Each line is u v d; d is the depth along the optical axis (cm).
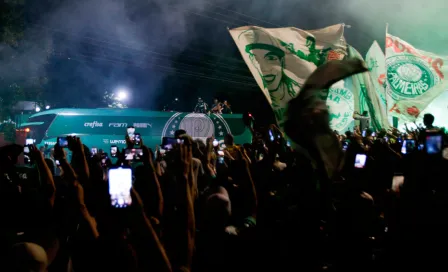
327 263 400
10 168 422
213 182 454
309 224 395
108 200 262
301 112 313
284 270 386
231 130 2084
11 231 315
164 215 347
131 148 550
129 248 246
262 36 809
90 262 246
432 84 1134
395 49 1159
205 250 350
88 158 520
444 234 313
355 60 313
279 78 803
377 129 1087
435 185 331
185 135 303
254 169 481
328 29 827
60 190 438
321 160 317
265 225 418
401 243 330
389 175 473
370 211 404
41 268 264
